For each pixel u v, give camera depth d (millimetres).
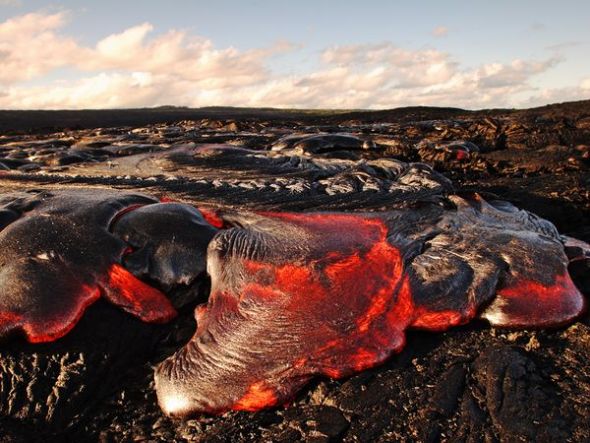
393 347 4664
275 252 5363
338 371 4430
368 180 8672
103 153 12719
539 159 11945
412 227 5988
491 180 10664
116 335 4898
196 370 4520
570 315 5051
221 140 14617
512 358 4574
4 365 4551
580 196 8992
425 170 9312
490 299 5145
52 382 4551
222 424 4199
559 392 4246
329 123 26156
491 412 4078
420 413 4113
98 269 5145
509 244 5629
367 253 5406
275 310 4812
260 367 4441
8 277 4879
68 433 4414
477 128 15875
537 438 3826
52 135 22625
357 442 3916
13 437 4254
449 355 4727
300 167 10125
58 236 5250
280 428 4109
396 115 29625
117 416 4512
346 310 4812
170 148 12031
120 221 5641
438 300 5070
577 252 5973
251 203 7453
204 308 5137
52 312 4730
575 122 15938
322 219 6156
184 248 5496
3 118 35656
